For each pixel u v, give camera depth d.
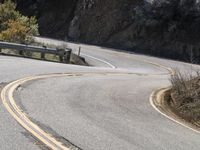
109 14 45.28
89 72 20.66
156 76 24.80
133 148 7.76
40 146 7.16
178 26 39.47
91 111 10.77
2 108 9.53
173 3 39.94
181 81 15.62
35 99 11.20
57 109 10.33
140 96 14.65
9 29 30.53
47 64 21.59
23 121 8.62
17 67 17.95
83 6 48.06
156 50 39.50
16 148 6.88
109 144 7.80
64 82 15.30
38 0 53.59
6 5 34.53
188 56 37.47
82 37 46.25
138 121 10.48
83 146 7.47
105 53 36.00
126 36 42.31
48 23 50.97
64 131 8.30
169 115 12.12
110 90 15.03
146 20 40.81
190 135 9.76
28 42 31.19
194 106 12.83
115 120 10.11
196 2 38.91
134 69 28.95
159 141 8.65
